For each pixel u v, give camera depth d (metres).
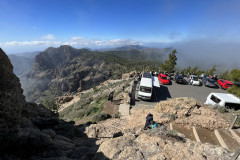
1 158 4.56
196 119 9.53
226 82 23.12
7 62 5.66
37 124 9.32
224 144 7.12
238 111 10.36
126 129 9.05
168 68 38.19
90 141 7.58
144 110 12.50
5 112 5.07
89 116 15.70
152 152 5.24
